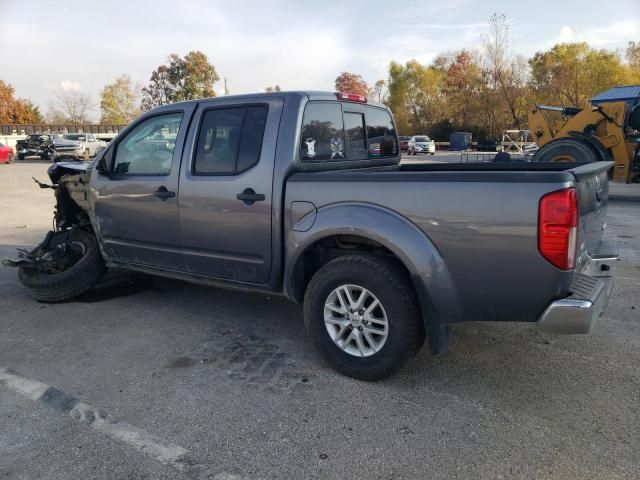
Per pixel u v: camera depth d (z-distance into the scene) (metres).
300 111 3.69
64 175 5.34
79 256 5.29
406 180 3.13
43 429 2.90
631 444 2.72
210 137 4.02
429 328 3.18
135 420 2.99
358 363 3.41
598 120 12.24
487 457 2.63
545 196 2.76
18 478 2.49
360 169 4.46
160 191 4.27
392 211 3.18
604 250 3.50
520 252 2.84
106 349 4.00
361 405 3.14
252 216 3.77
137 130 4.52
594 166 3.34
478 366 3.65
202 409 3.10
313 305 3.54
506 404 3.14
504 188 2.86
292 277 3.67
